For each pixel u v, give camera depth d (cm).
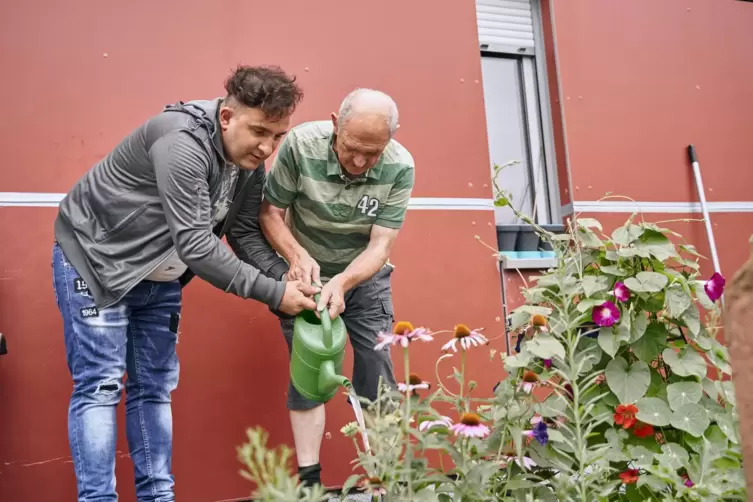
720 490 141
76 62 252
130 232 184
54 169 245
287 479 95
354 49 292
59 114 248
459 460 140
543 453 157
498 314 302
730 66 376
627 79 353
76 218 188
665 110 358
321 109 283
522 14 371
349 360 272
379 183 213
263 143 182
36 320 237
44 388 234
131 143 185
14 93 243
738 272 78
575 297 193
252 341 261
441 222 297
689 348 187
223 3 273
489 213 307
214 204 193
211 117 183
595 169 340
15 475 227
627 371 183
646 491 171
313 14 287
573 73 344
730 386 184
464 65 311
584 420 179
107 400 184
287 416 262
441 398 147
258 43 277
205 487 247
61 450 234
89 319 184
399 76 298
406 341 135
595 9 353
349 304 230
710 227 345
